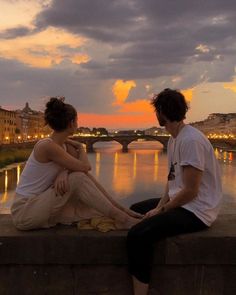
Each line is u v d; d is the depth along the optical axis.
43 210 4.74
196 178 4.55
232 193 45.31
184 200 4.61
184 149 4.60
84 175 4.81
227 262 4.71
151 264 4.64
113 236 4.72
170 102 4.71
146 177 62.19
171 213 4.62
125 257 4.73
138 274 4.56
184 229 4.64
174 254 4.68
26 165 4.94
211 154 4.73
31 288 4.79
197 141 4.59
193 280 4.78
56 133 4.95
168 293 4.80
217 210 4.81
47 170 4.80
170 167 4.91
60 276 4.79
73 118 4.93
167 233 4.60
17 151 95.94
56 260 4.73
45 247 4.72
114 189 50.03
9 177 60.56
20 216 4.79
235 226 5.02
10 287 4.78
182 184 4.70
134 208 5.48
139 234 4.52
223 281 4.78
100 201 4.82
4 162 79.81
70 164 4.78
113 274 4.80
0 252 4.71
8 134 150.25
